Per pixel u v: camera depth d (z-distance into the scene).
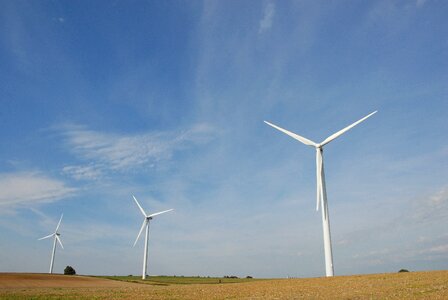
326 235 56.97
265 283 50.31
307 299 29.80
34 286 57.97
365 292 32.41
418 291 30.92
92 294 39.91
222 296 35.66
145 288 49.69
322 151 60.53
